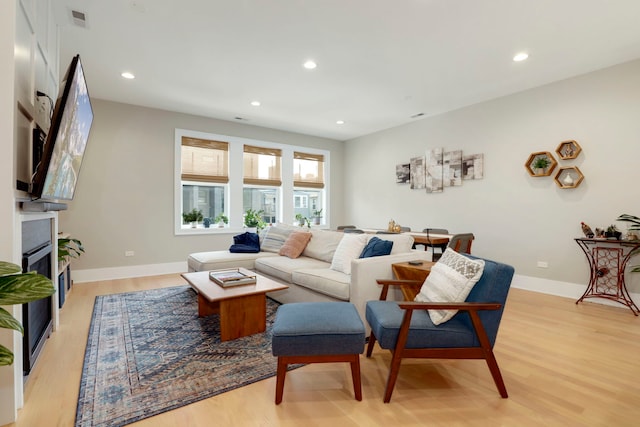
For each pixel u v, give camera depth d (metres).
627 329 2.73
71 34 2.83
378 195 6.34
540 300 3.64
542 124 4.00
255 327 2.59
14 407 1.50
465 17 2.58
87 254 4.44
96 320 2.86
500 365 2.10
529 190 4.14
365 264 2.49
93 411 1.58
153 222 4.91
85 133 2.38
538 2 2.39
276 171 6.21
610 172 3.47
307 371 2.02
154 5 2.43
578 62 3.38
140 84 3.97
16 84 1.54
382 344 1.72
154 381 1.86
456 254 2.04
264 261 3.72
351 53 3.18
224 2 2.40
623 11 2.49
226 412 1.59
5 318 0.95
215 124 5.45
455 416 1.58
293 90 4.16
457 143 4.95
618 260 3.36
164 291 3.87
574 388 1.83
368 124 5.80
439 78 3.79
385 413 1.60
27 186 1.75
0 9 1.45
